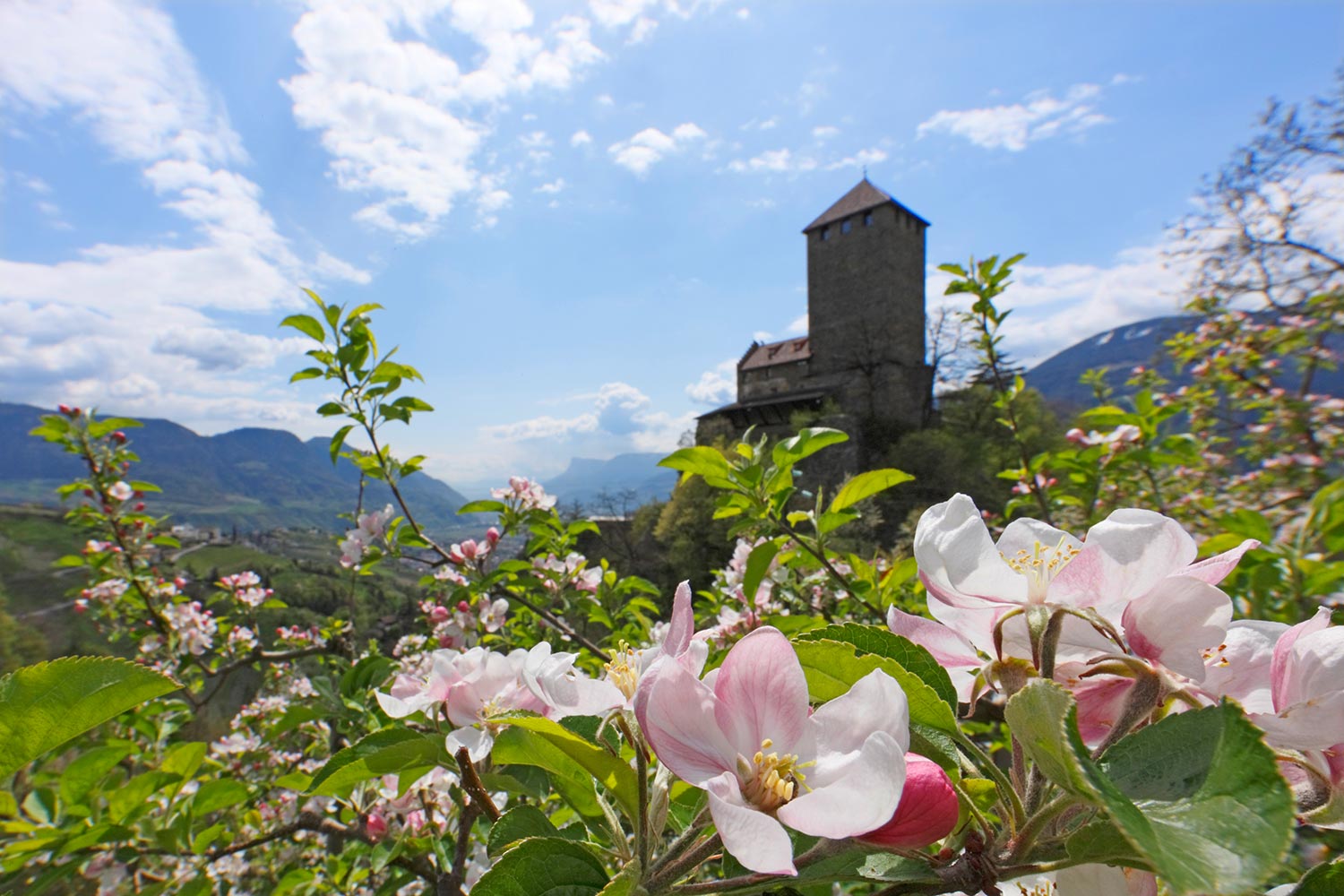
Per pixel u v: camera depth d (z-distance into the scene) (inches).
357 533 154.7
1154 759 20.8
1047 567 29.4
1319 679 24.0
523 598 151.4
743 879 26.1
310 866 155.2
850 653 34.0
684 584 30.8
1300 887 23.7
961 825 29.2
